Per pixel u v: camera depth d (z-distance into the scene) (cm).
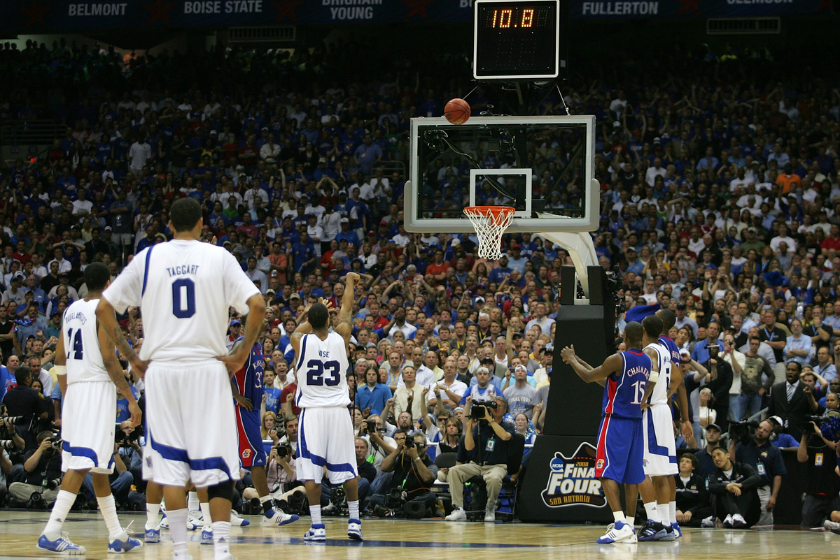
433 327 3369
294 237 4350
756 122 4881
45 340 3478
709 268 3675
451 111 2073
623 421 1739
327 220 4444
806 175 4488
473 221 2130
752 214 4100
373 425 2439
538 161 2378
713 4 4741
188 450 1117
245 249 4262
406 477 2445
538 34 2092
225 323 1159
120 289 1159
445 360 2892
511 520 2288
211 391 1126
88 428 1465
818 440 2330
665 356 1870
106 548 1510
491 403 2319
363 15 4988
